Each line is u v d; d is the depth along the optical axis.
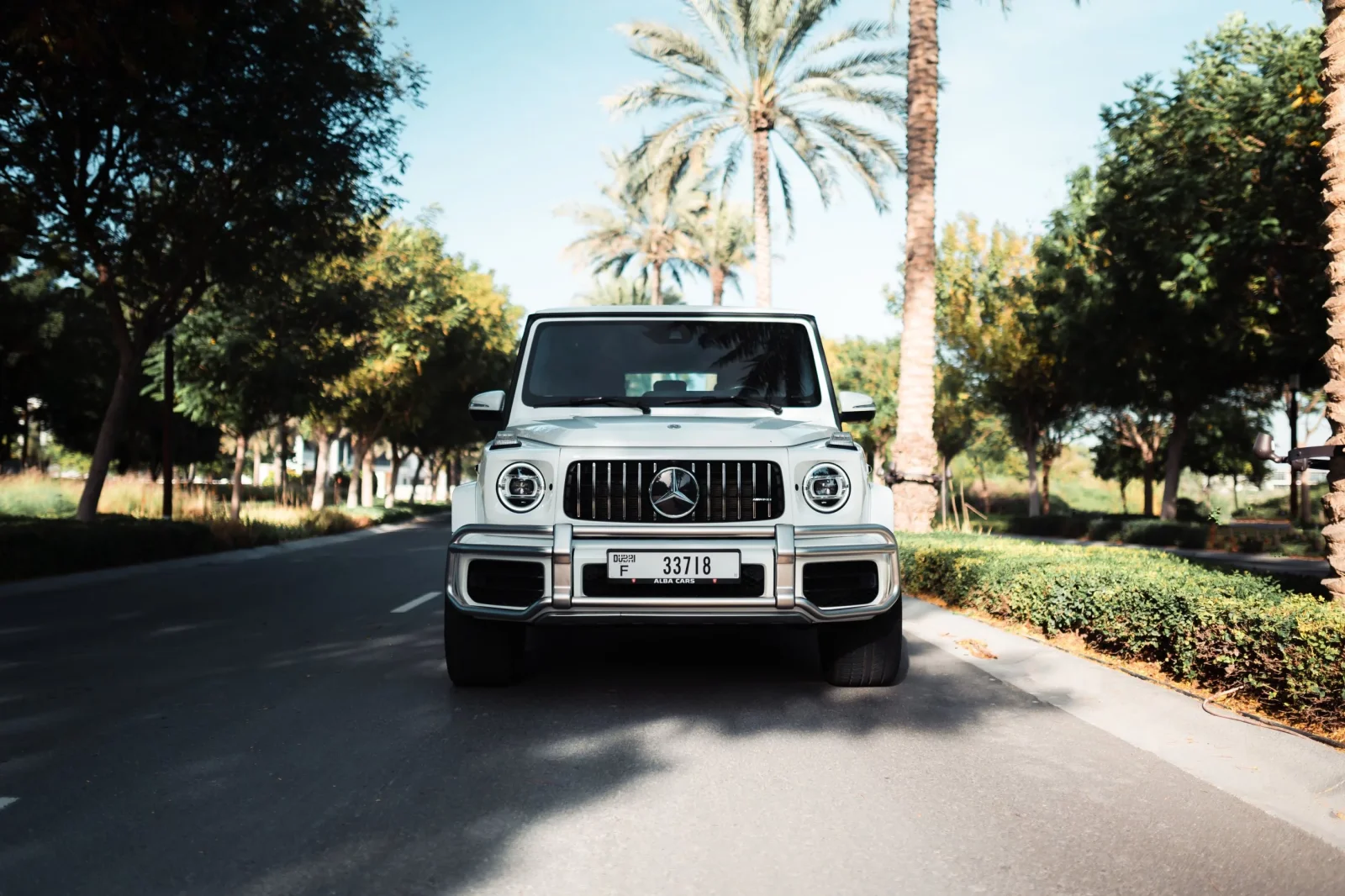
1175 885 3.23
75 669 6.77
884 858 3.45
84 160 16.42
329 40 16.50
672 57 26.86
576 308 7.14
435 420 48.12
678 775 4.38
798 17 25.92
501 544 5.57
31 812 3.87
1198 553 24.28
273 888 3.19
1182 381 27.14
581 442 5.69
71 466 58.00
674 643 7.84
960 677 6.57
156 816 3.83
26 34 10.44
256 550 21.48
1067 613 7.46
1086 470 80.94
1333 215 5.82
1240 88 18.91
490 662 5.91
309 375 24.20
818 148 27.25
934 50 14.70
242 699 5.81
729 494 5.66
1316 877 3.30
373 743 4.86
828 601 5.68
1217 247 18.88
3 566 13.52
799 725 5.26
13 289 34.56
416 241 35.28
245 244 18.05
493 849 3.52
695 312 7.11
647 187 29.16
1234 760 4.62
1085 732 5.14
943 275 38.28
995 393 38.09
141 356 19.16
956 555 9.97
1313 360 21.00
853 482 5.76
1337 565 5.75
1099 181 27.52
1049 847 3.56
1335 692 4.87
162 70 12.80
